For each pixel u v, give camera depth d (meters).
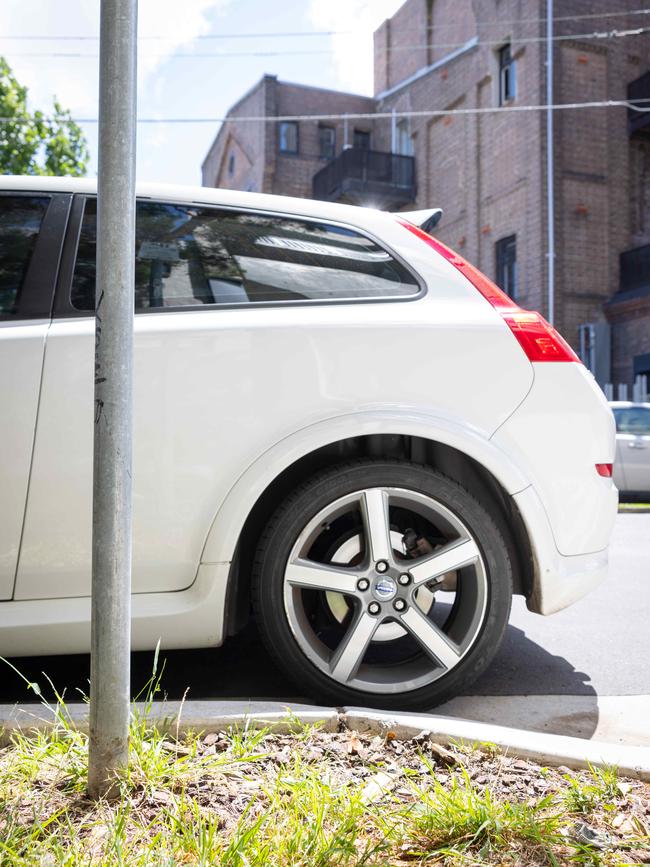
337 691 2.49
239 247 2.76
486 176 19.61
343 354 2.58
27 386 2.47
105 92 1.67
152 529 2.48
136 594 2.50
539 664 3.22
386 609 2.51
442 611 4.02
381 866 1.49
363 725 2.16
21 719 2.07
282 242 2.78
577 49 17.78
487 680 3.01
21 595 2.46
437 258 2.81
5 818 1.64
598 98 17.91
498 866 1.53
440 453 2.73
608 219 17.88
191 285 2.67
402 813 1.66
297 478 2.72
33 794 1.75
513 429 2.61
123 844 1.53
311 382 2.55
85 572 2.48
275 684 2.87
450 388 2.60
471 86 20.16
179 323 2.57
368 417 2.53
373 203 23.25
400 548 2.70
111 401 1.68
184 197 2.81
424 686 2.51
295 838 1.54
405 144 23.95
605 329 17.41
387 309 2.68
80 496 2.46
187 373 2.52
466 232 20.39
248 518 2.64
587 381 2.72
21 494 2.44
